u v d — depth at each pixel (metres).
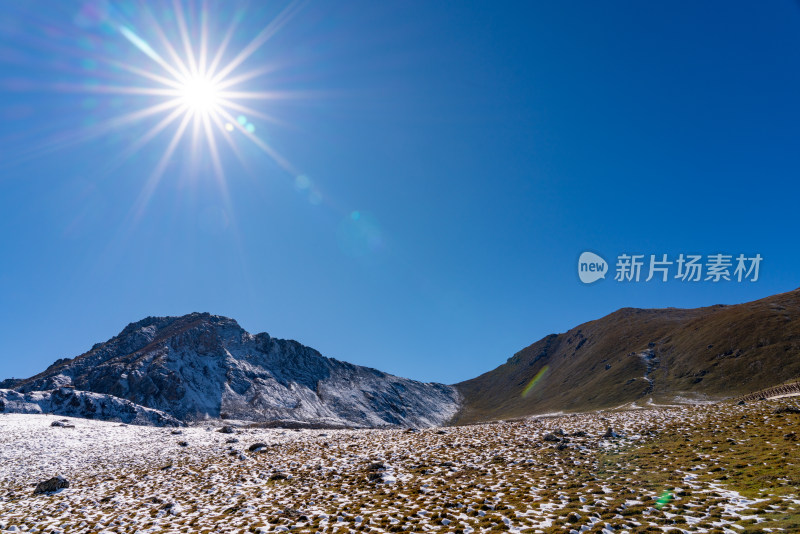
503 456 30.08
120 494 29.89
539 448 31.78
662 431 33.44
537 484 22.23
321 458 36.56
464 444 36.41
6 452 49.72
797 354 126.25
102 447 53.28
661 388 148.75
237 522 21.02
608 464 25.31
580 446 30.81
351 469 30.72
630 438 32.09
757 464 21.23
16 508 28.77
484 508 18.94
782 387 62.06
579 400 172.88
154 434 64.50
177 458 43.06
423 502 20.95
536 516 17.08
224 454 43.03
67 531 22.77
